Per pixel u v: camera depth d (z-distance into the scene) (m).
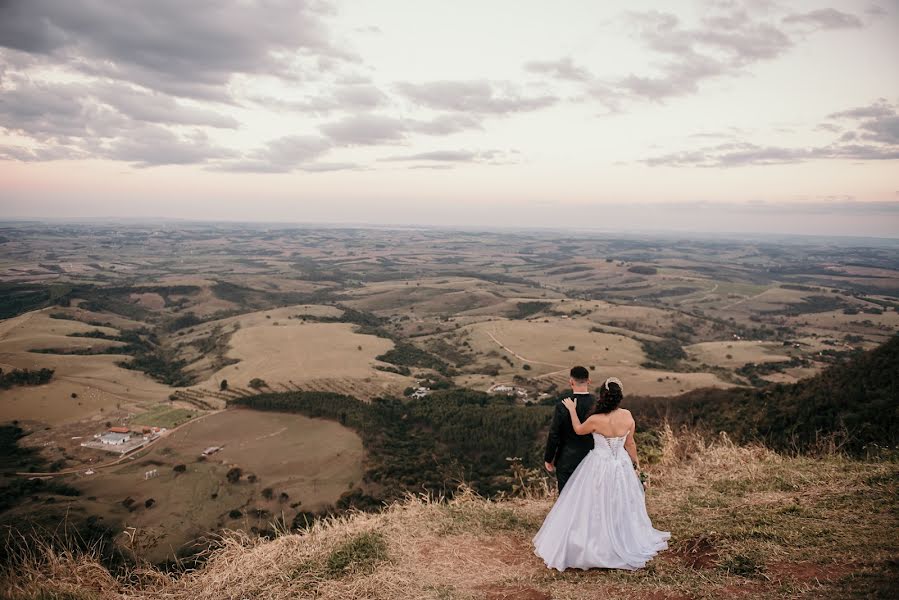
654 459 9.97
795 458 8.58
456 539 6.57
